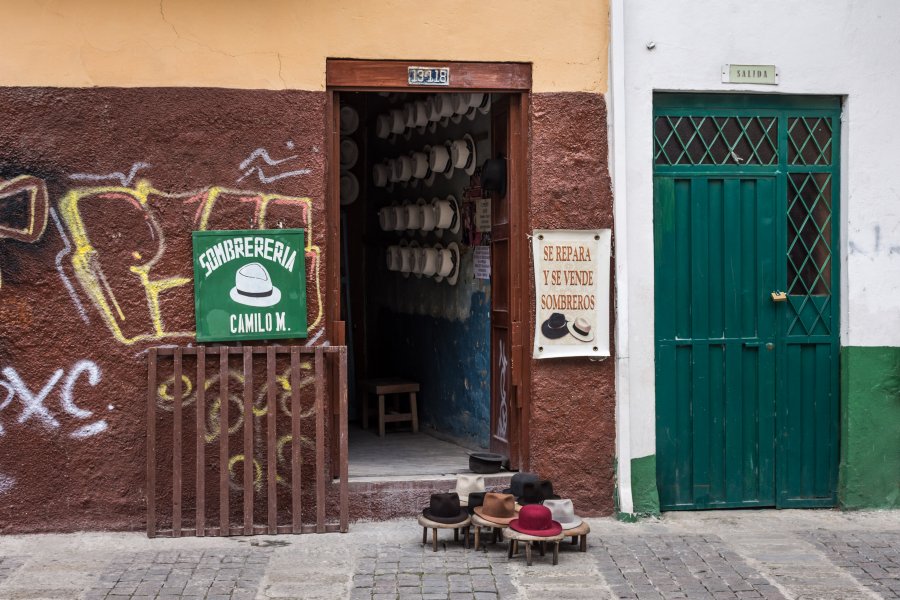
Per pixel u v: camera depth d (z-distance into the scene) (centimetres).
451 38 663
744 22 689
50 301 625
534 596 529
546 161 672
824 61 696
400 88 662
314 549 606
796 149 706
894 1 702
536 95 671
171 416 634
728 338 702
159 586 539
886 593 541
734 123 700
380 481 669
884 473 711
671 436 699
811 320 710
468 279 823
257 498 645
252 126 639
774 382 707
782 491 710
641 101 679
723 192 699
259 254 639
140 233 630
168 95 631
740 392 705
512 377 693
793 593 540
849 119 699
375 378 962
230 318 636
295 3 643
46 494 629
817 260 710
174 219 632
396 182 973
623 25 672
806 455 713
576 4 673
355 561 584
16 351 623
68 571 562
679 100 693
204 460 627
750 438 707
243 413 639
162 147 631
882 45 702
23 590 530
